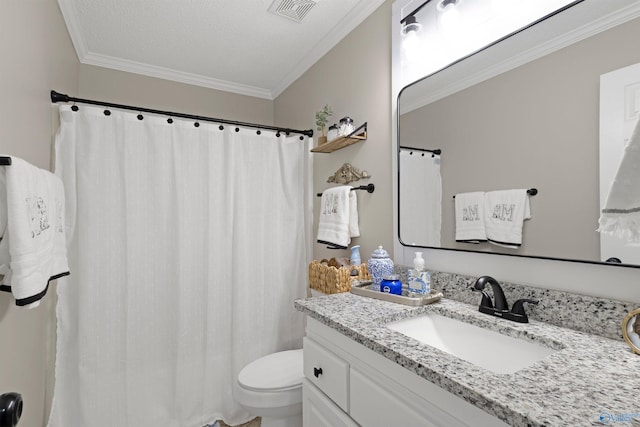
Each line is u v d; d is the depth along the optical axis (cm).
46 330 155
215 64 245
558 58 97
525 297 104
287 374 154
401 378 79
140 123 181
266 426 149
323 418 107
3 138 101
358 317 105
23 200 92
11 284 89
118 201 174
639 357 73
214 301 193
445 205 131
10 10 106
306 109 241
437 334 115
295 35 207
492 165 114
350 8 181
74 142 166
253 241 208
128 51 226
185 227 189
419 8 146
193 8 180
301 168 224
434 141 136
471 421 63
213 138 197
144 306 178
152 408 177
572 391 59
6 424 71
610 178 85
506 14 114
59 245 129
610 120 86
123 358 172
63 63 180
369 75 176
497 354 96
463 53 128
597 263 88
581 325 90
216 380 192
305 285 224
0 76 98
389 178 160
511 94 109
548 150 99
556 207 97
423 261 127
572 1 98
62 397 161
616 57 85
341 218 174
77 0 172
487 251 115
